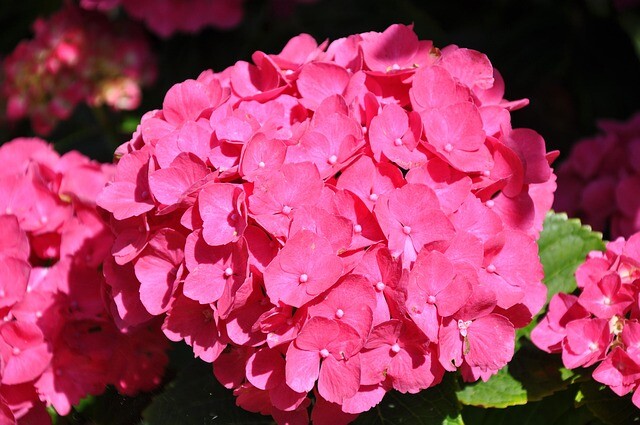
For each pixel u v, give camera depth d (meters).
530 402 0.87
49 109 1.11
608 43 1.23
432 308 0.77
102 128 1.16
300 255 0.76
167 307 0.78
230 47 1.22
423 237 0.77
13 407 0.83
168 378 0.85
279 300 0.76
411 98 0.80
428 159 0.79
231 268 0.77
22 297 0.82
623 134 0.98
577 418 0.86
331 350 0.76
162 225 0.79
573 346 0.81
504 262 0.79
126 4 1.10
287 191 0.77
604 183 0.96
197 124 0.80
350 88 0.80
